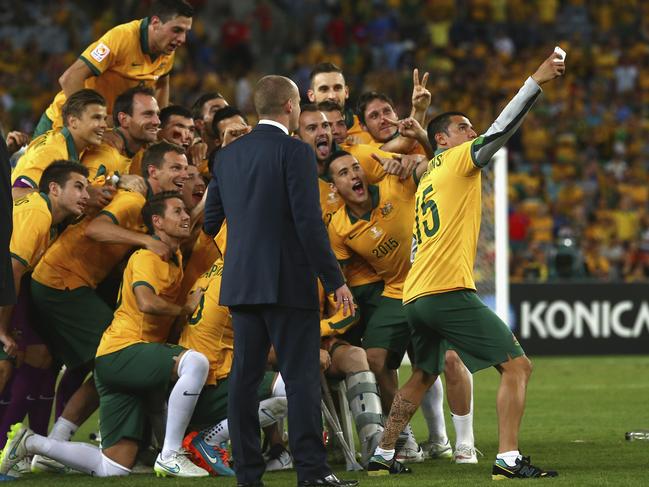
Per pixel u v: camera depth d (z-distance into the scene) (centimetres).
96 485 1395
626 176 5153
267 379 1528
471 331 1370
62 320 1623
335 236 1641
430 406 1688
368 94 1812
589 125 5550
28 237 1518
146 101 1742
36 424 1694
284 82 1322
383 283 1661
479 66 5841
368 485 1322
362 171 1614
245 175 1293
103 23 5744
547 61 1306
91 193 1598
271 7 6275
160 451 1578
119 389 1502
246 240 1279
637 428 1986
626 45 6125
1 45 5522
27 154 1675
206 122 1883
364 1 6166
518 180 5059
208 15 6206
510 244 4319
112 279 1730
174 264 1571
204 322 1552
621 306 3666
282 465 1540
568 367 3288
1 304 1270
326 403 1557
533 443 1780
